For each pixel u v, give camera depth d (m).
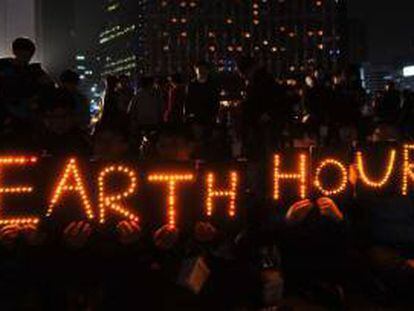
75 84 12.63
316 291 7.92
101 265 6.60
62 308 6.71
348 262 8.12
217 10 168.38
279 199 7.48
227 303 7.09
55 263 6.54
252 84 13.13
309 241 8.09
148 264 6.68
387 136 8.44
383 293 8.00
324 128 10.87
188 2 169.00
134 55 192.62
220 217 6.64
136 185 6.43
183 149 7.07
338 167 7.52
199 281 6.73
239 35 168.25
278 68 165.50
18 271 6.56
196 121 12.88
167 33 169.25
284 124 12.98
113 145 7.20
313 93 15.17
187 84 15.45
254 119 13.02
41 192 6.26
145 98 16.45
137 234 6.42
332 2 163.50
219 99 14.96
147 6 170.75
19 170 6.21
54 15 24.22
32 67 10.41
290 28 165.25
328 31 163.88
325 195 7.52
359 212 8.34
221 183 6.63
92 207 6.35
